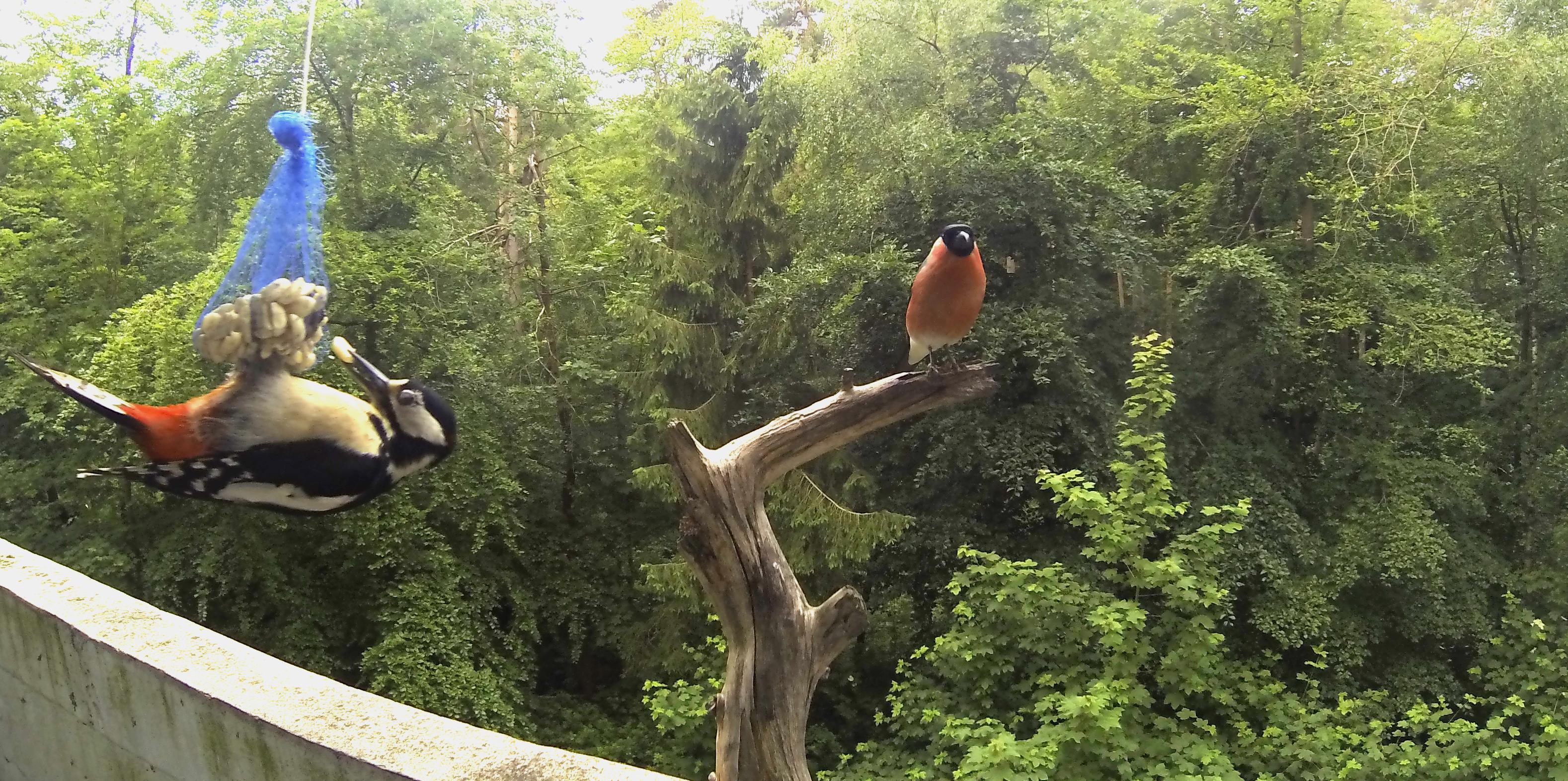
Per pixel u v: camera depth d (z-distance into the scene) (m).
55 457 12.13
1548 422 11.80
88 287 14.05
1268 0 12.71
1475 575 10.57
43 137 14.25
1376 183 11.14
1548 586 10.45
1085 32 13.27
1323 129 11.71
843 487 11.41
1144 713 8.07
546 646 13.40
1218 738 7.99
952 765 8.17
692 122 13.27
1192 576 8.07
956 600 10.23
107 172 14.17
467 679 10.42
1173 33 14.41
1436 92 11.49
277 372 1.54
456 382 11.63
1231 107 12.09
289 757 2.20
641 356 13.22
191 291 9.38
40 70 15.85
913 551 10.61
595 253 13.42
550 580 13.04
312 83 11.37
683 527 2.63
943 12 12.84
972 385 2.79
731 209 13.14
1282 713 8.22
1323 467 11.55
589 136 18.30
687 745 10.63
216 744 2.35
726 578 2.65
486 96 13.47
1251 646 10.45
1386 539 10.42
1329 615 10.09
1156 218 13.25
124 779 2.64
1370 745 7.62
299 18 11.07
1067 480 8.85
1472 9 13.90
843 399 2.74
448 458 1.62
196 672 2.45
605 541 13.72
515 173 15.55
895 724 9.22
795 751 2.66
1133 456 9.12
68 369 12.58
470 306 11.86
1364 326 11.38
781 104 12.83
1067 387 10.10
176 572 10.44
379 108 11.93
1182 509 8.39
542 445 13.20
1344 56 12.63
